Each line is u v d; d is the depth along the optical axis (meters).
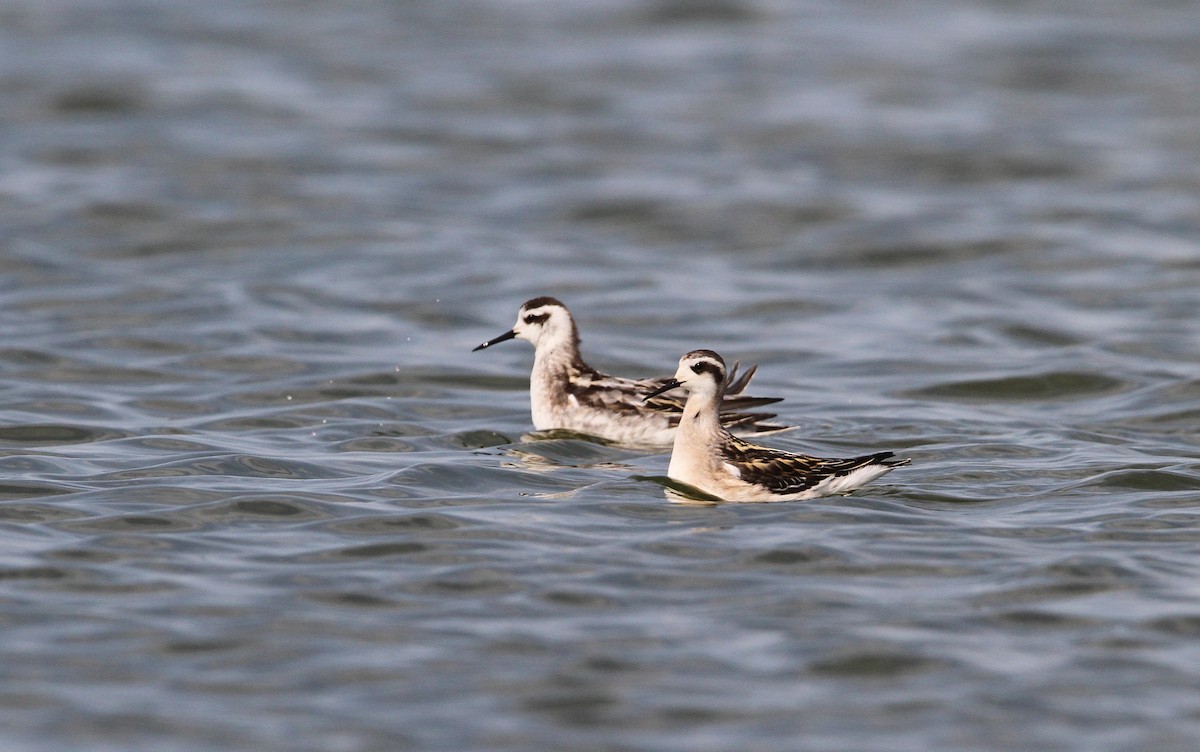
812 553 13.55
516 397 20.41
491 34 45.50
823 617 12.14
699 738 10.24
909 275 27.41
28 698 10.69
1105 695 10.85
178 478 15.73
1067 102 38.97
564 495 15.45
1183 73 41.28
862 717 10.54
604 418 18.44
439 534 14.05
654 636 11.78
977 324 24.20
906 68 41.97
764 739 10.21
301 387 20.34
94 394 19.70
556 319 18.95
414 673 11.13
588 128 36.81
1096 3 49.56
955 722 10.46
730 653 11.50
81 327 23.03
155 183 31.42
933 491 15.52
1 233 27.92
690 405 15.62
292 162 33.47
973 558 13.47
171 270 26.47
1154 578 12.97
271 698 10.75
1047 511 14.83
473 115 37.69
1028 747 10.14
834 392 20.62
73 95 37.66
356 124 36.69
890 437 18.05
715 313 25.09
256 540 13.84
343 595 12.55
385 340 23.05
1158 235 29.11
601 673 11.16
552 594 12.60
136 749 10.03
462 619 12.09
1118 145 35.31
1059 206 31.08
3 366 20.94
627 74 41.44
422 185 32.44
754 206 31.27
